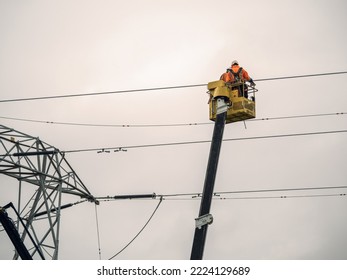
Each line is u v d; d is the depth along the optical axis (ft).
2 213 157.28
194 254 126.00
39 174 167.32
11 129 167.22
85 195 175.32
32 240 162.81
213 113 138.51
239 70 141.90
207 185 128.77
